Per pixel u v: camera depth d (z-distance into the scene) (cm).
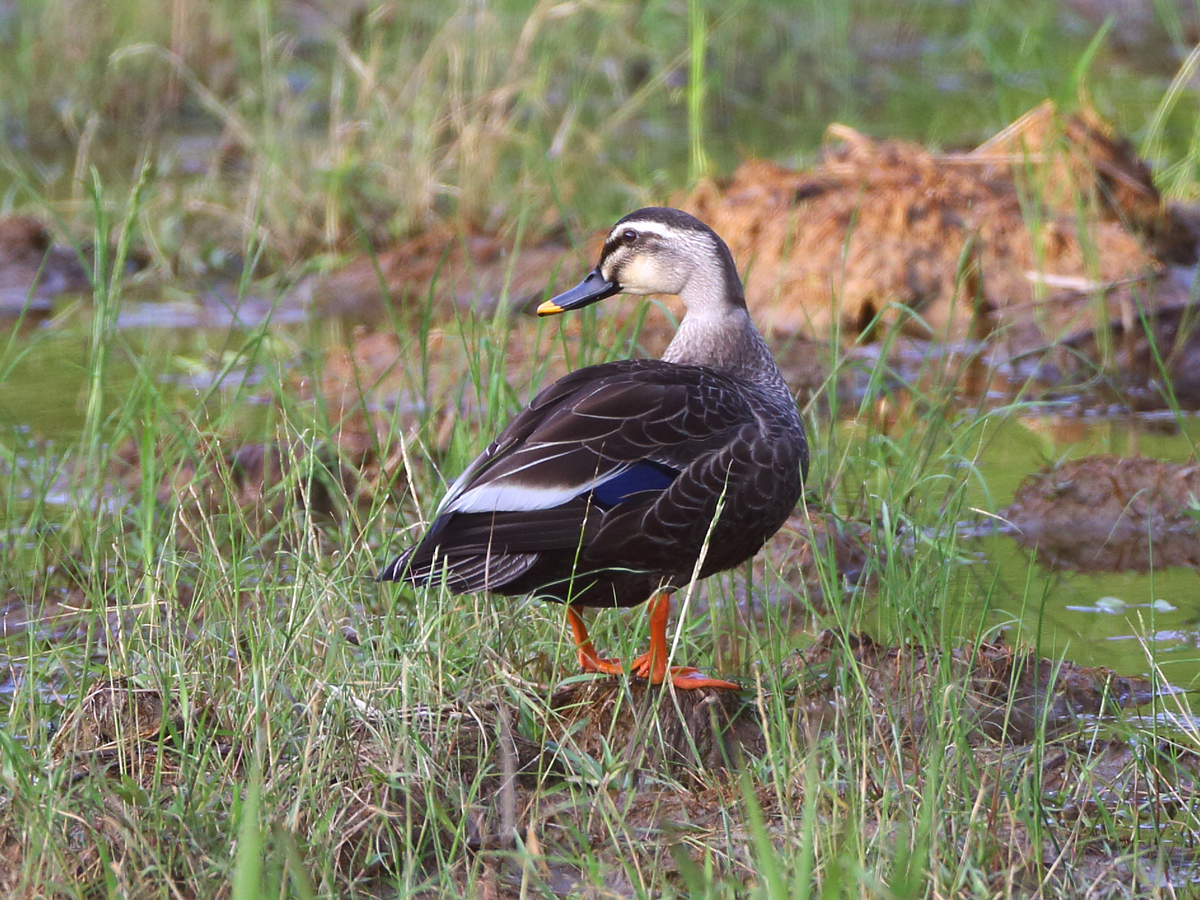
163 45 2577
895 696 840
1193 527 1127
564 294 1021
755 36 2766
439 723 762
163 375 1491
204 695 824
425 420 1182
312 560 957
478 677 821
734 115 2488
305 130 2197
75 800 690
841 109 2484
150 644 844
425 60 2028
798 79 2675
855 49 2886
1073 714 827
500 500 790
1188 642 939
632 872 674
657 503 807
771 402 898
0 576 1045
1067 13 2980
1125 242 1653
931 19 3066
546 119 2325
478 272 1742
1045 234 1648
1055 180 1711
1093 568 1073
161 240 1875
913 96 2545
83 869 668
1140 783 761
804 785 743
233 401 1205
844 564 1073
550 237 1809
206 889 650
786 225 1688
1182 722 816
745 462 834
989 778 745
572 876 700
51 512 1179
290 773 720
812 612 938
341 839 680
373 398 1398
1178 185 1877
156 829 680
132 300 1770
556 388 851
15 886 653
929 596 906
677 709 781
